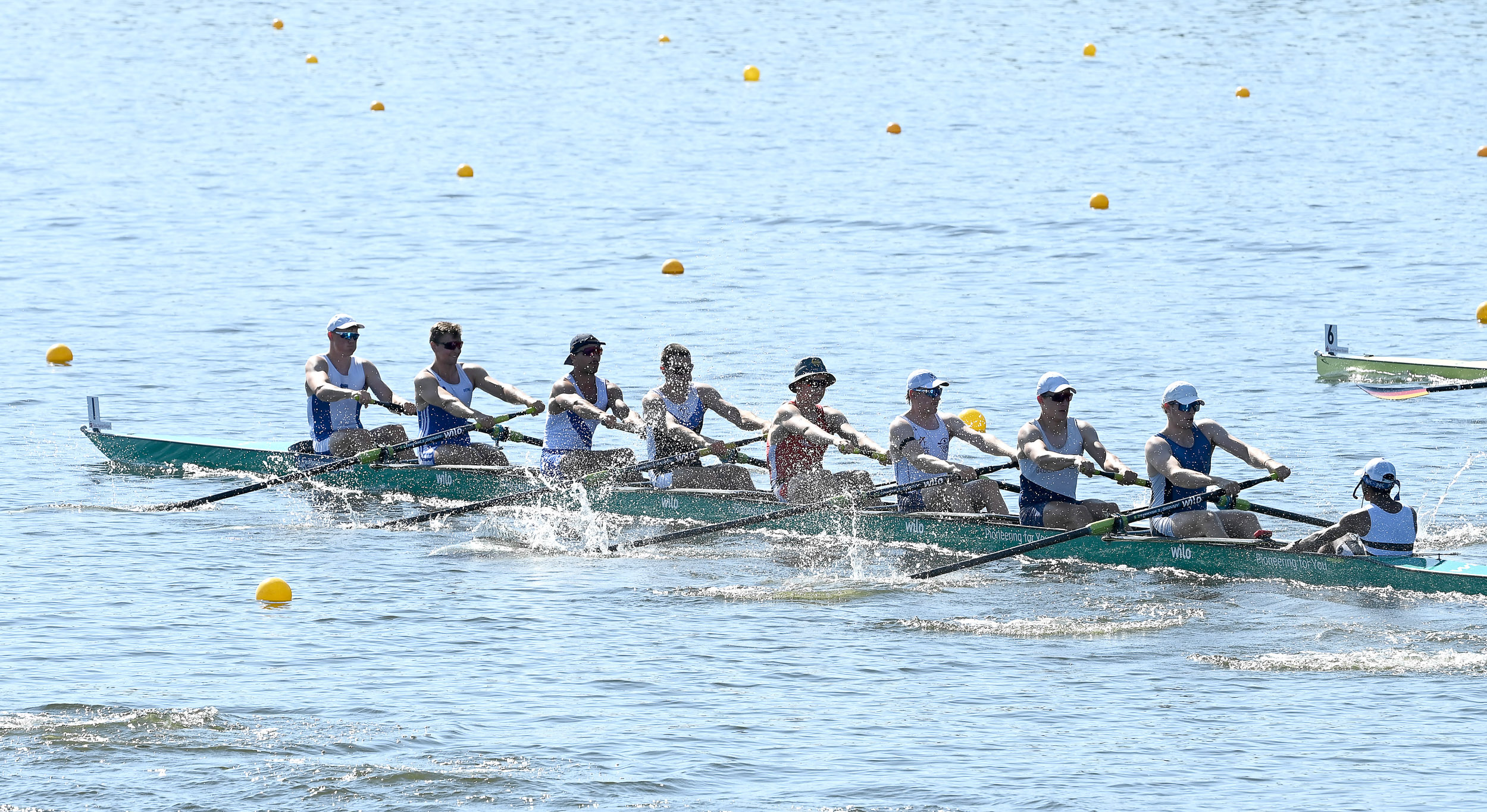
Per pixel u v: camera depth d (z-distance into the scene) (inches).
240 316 4077.3
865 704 1689.2
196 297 4281.5
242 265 4682.6
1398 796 1438.2
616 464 2802.7
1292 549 2175.2
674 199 5679.1
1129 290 4247.0
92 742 1576.0
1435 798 1432.1
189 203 5659.5
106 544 2405.3
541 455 2910.9
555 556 2401.6
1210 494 2253.9
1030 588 2191.2
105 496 2763.3
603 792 1467.8
